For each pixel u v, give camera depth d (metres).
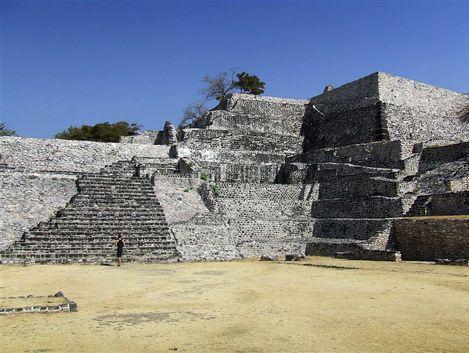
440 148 34.44
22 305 11.81
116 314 11.24
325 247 26.75
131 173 35.06
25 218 25.81
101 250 24.09
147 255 24.33
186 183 32.78
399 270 18.81
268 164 42.12
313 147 49.62
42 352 8.08
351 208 31.03
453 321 10.08
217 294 14.06
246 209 32.28
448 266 19.75
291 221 30.81
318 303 12.39
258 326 9.93
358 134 44.44
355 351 8.01
